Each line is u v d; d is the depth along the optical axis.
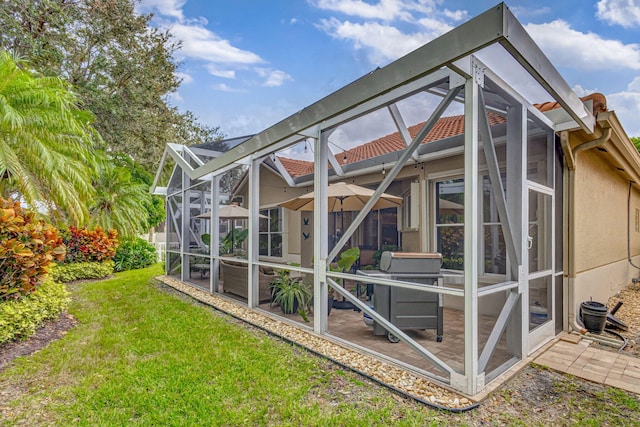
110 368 3.63
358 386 3.23
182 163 9.07
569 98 3.39
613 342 4.31
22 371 3.56
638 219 10.70
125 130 14.48
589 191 5.49
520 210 3.68
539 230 4.31
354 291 6.38
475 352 2.99
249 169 6.43
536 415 2.76
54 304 5.24
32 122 7.83
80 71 13.48
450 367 3.39
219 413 2.78
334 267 6.59
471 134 2.97
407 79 3.02
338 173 7.52
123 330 4.90
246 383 3.29
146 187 15.72
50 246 5.25
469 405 2.84
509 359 3.71
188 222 9.22
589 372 3.49
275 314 5.66
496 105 3.91
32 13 11.07
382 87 3.26
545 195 4.44
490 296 4.82
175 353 4.04
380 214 6.94
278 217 9.48
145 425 2.63
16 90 7.65
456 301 5.80
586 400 2.99
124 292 7.79
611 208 6.94
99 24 13.29
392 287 4.29
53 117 8.09
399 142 6.82
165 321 5.37
